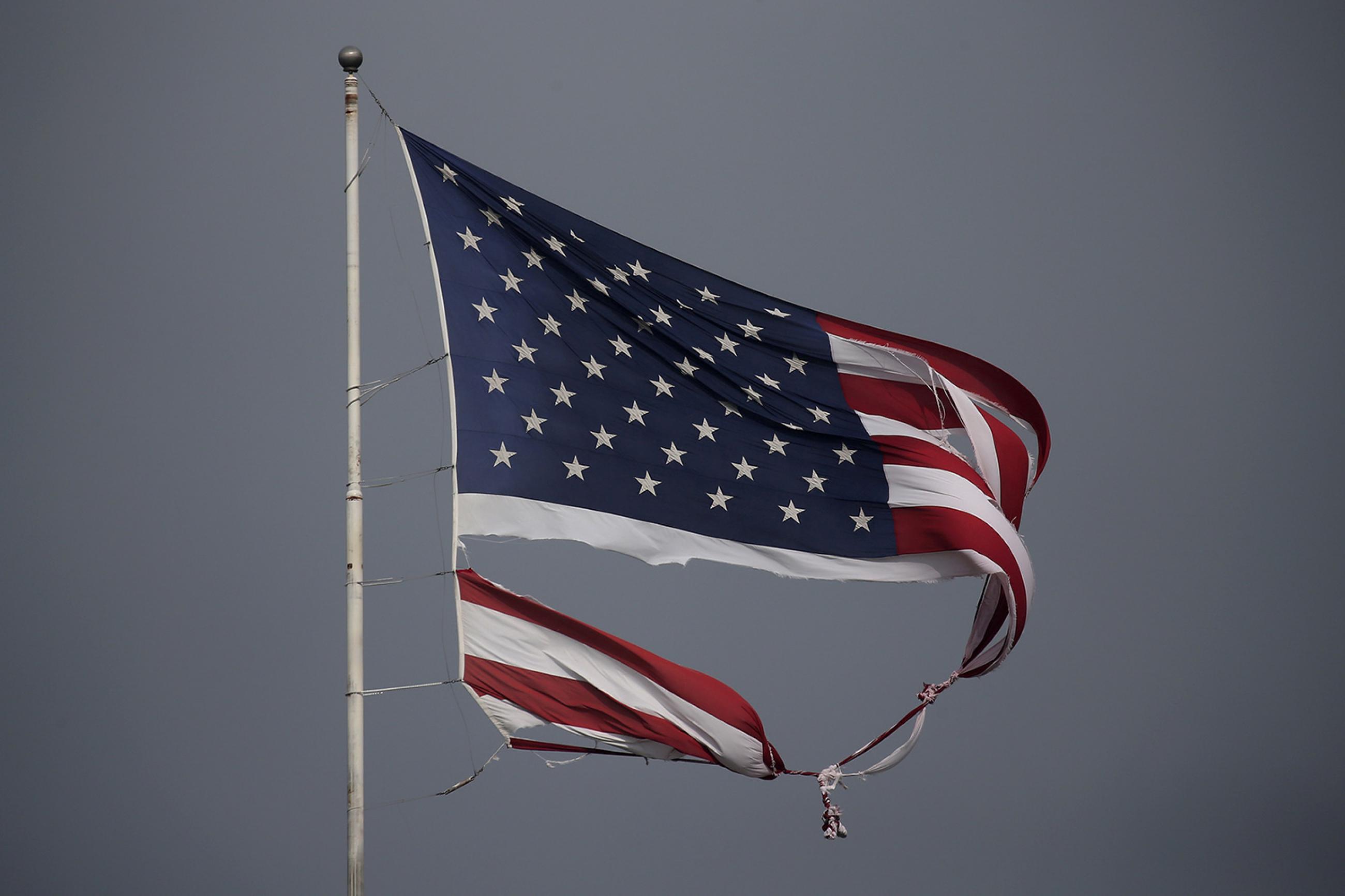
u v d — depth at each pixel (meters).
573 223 86.75
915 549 89.00
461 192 85.56
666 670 82.88
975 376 92.12
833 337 90.75
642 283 87.62
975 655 90.75
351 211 84.38
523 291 85.38
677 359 87.94
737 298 89.75
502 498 82.38
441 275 84.00
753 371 89.19
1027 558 90.62
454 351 83.25
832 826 85.25
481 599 82.00
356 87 85.25
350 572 81.31
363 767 80.38
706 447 87.38
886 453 90.12
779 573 87.38
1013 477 93.12
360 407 82.75
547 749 82.31
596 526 84.00
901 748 87.88
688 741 83.06
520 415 83.69
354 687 80.62
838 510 88.75
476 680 81.31
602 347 86.44
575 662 82.56
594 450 84.88
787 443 89.06
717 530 86.62
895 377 91.44
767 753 84.38
